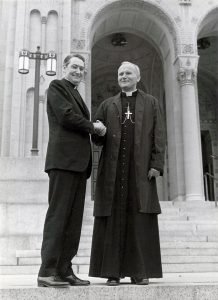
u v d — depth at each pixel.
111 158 4.69
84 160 4.39
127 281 5.15
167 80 21.12
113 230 4.50
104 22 21.06
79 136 4.41
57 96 4.40
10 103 17.36
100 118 5.05
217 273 8.20
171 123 19.98
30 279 6.49
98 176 4.78
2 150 16.95
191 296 3.96
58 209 4.20
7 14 19.50
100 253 4.55
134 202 4.57
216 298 3.97
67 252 4.37
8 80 17.53
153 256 4.51
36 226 8.76
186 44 19.56
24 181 9.00
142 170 4.64
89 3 19.45
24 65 13.90
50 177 4.32
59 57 17.83
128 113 4.88
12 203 8.87
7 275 7.72
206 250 9.51
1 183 8.95
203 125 28.06
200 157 18.88
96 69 27.94
